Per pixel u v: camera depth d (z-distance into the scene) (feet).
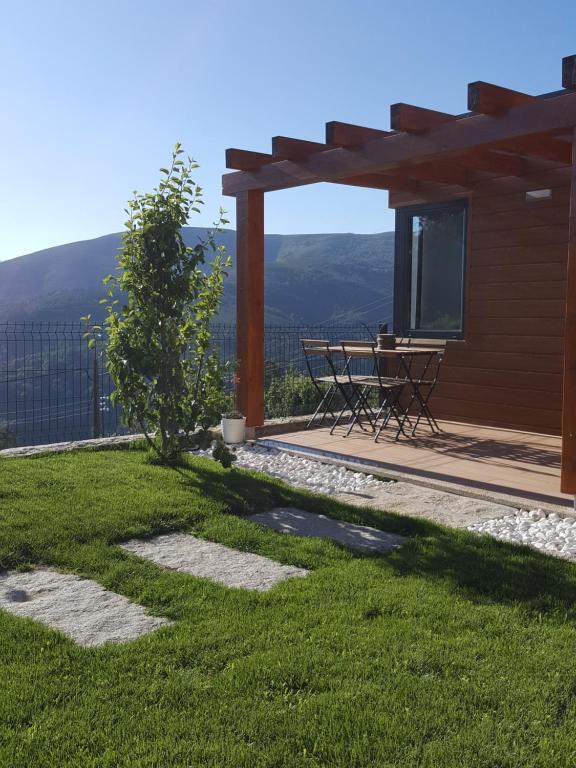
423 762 6.94
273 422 25.52
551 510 15.66
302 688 8.39
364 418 28.27
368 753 7.08
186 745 7.21
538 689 8.22
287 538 13.92
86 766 6.88
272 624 10.00
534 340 24.56
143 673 8.68
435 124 17.44
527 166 24.30
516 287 24.99
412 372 28.73
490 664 8.82
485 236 25.81
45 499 16.26
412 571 12.10
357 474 19.54
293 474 19.86
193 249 20.26
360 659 8.97
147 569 12.19
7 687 8.30
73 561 12.53
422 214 28.63
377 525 14.88
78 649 9.23
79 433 29.73
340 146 19.69
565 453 15.42
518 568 12.16
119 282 20.11
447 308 27.94
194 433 22.29
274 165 21.97
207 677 8.59
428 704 7.93
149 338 19.67
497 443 22.82
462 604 10.64
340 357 29.48
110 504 15.87
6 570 12.37
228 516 15.33
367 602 10.69
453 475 18.48
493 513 15.90
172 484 17.90
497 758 6.99
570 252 14.87
